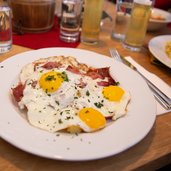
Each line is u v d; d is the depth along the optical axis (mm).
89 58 546
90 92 422
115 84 469
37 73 433
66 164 327
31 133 330
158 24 783
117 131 356
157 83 527
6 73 448
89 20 645
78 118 361
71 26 655
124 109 403
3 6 578
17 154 330
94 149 316
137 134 351
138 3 624
